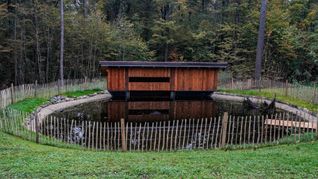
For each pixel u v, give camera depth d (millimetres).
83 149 11305
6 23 30469
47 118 16844
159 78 25688
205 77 25625
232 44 35719
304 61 33281
